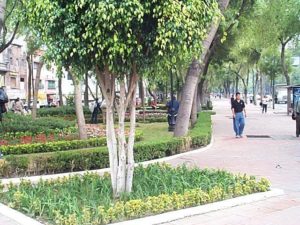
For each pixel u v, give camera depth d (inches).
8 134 601.3
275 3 975.0
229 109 1898.4
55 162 383.2
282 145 590.9
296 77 2719.0
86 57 252.7
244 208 262.1
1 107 741.3
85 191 272.7
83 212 223.0
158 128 874.1
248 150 537.3
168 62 257.3
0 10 468.1
